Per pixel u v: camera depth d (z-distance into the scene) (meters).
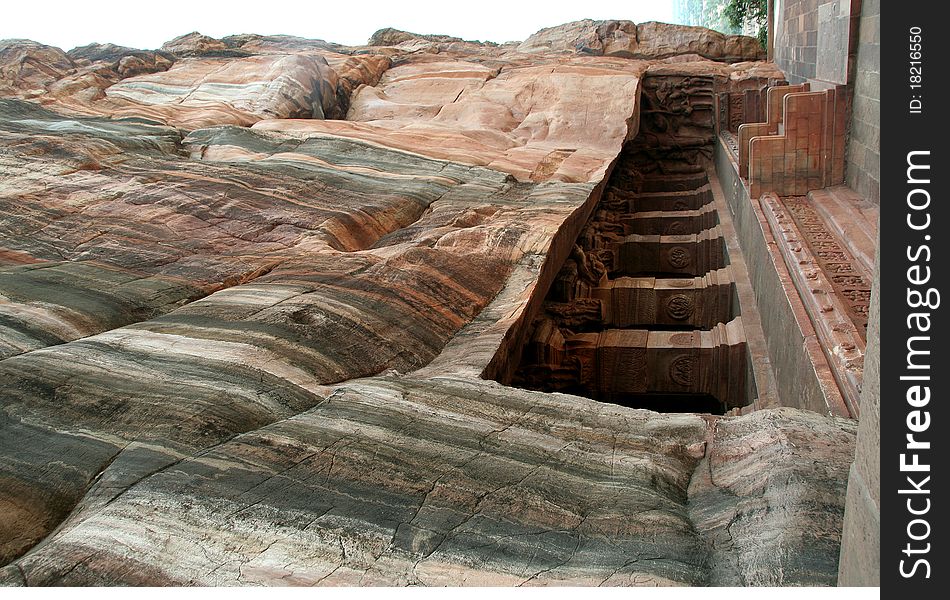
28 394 4.12
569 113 13.91
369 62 17.27
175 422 3.89
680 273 13.02
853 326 5.72
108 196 7.96
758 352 8.12
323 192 8.80
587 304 10.00
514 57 20.08
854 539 2.28
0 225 6.90
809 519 3.04
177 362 4.62
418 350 5.58
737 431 4.12
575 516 3.27
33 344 4.81
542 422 4.23
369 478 3.50
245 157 10.20
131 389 4.25
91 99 13.09
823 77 10.95
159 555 2.90
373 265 6.68
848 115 9.67
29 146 9.00
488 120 13.91
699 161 17.48
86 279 5.93
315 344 5.10
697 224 14.38
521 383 8.90
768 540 2.99
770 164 10.02
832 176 9.95
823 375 5.32
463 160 10.76
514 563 2.92
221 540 3.01
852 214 8.40
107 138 9.77
